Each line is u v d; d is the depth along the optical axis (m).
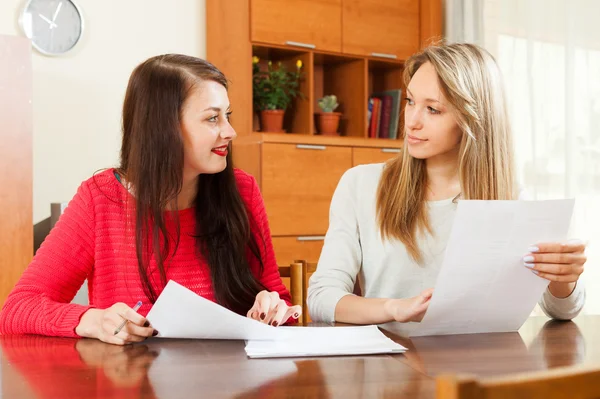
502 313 1.35
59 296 1.52
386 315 1.40
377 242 1.68
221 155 1.53
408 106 1.60
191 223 1.61
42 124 3.57
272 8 3.79
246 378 0.98
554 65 3.73
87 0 3.68
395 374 1.01
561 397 0.57
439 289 1.26
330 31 3.97
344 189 1.75
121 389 0.92
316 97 4.38
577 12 3.61
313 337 1.26
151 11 3.84
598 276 3.49
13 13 3.50
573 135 3.62
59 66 3.61
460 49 1.59
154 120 1.48
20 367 1.06
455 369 1.04
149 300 1.56
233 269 1.60
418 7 4.29
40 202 3.57
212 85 1.51
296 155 3.76
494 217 1.24
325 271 1.65
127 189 1.57
